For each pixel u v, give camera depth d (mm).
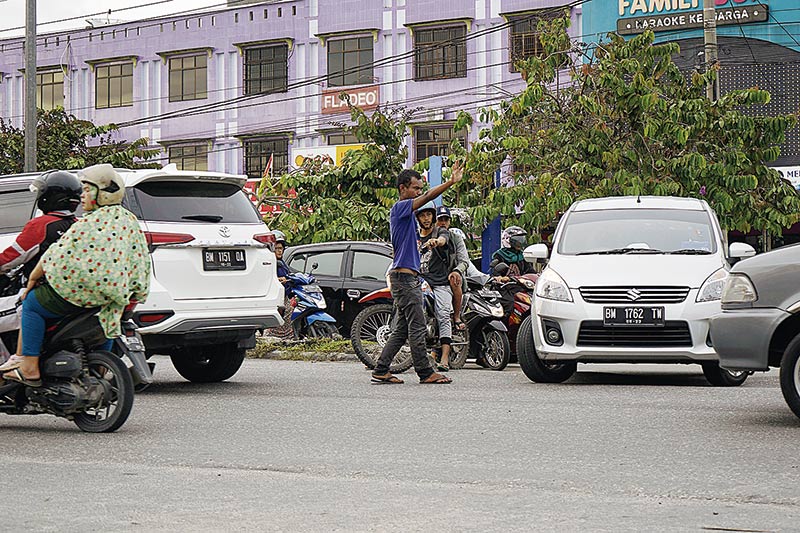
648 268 14656
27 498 7406
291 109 54969
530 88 32531
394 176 36938
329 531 6363
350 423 11062
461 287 17469
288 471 8484
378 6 52938
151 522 6629
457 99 51094
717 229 15969
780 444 9477
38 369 10648
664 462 8664
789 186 32344
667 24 43969
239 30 56188
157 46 58250
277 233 23172
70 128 48375
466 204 33062
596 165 31734
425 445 9633
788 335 10797
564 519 6660
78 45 60281
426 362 15055
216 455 9258
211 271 14281
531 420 11117
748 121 31594
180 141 57375
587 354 14367
